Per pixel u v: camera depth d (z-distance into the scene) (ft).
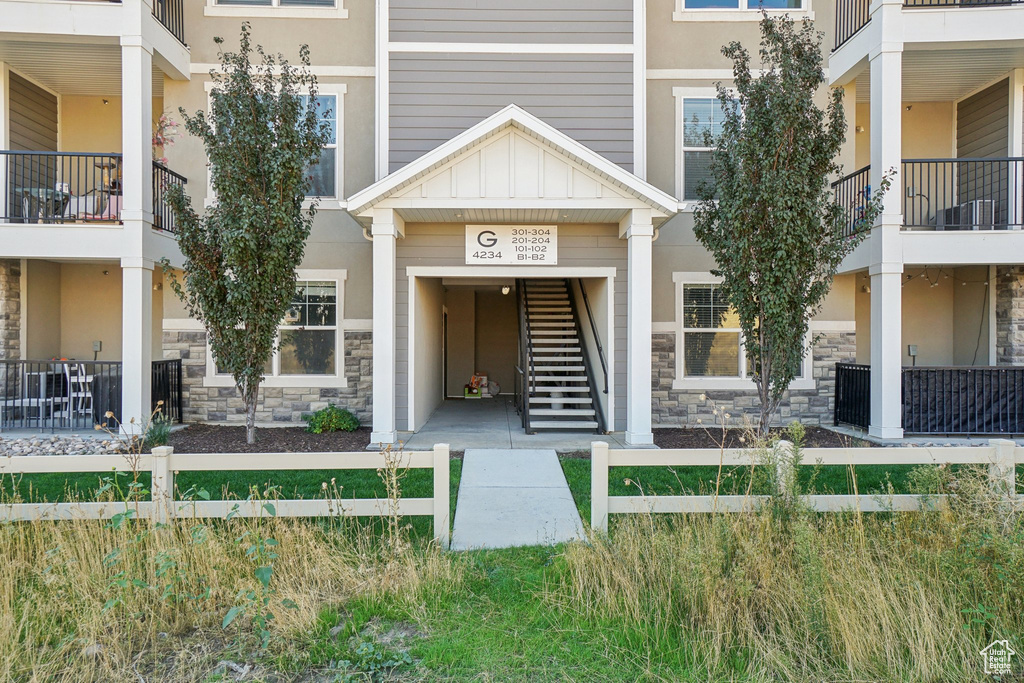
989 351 38.40
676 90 39.06
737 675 11.91
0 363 36.60
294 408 39.04
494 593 15.20
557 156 31.58
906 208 41.47
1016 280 36.81
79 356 42.91
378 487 23.91
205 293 28.48
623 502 17.25
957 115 41.47
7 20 32.60
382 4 35.99
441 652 12.65
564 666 12.26
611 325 35.73
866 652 12.10
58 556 15.14
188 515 16.81
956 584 13.88
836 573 13.87
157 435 30.78
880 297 32.78
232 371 29.84
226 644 13.21
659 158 39.06
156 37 34.91
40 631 13.14
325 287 39.52
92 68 38.27
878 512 17.38
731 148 26.40
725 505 16.79
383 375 31.81
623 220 34.22
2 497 19.02
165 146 38.34
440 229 35.58
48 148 41.55
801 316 25.89
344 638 13.33
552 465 27.07
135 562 15.11
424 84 36.04
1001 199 37.42
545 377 40.93
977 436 33.60
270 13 38.99
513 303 59.93
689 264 39.06
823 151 25.64
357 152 39.29
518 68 36.19
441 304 51.83
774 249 25.27
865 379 35.55
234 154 27.68
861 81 38.14
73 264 43.06
